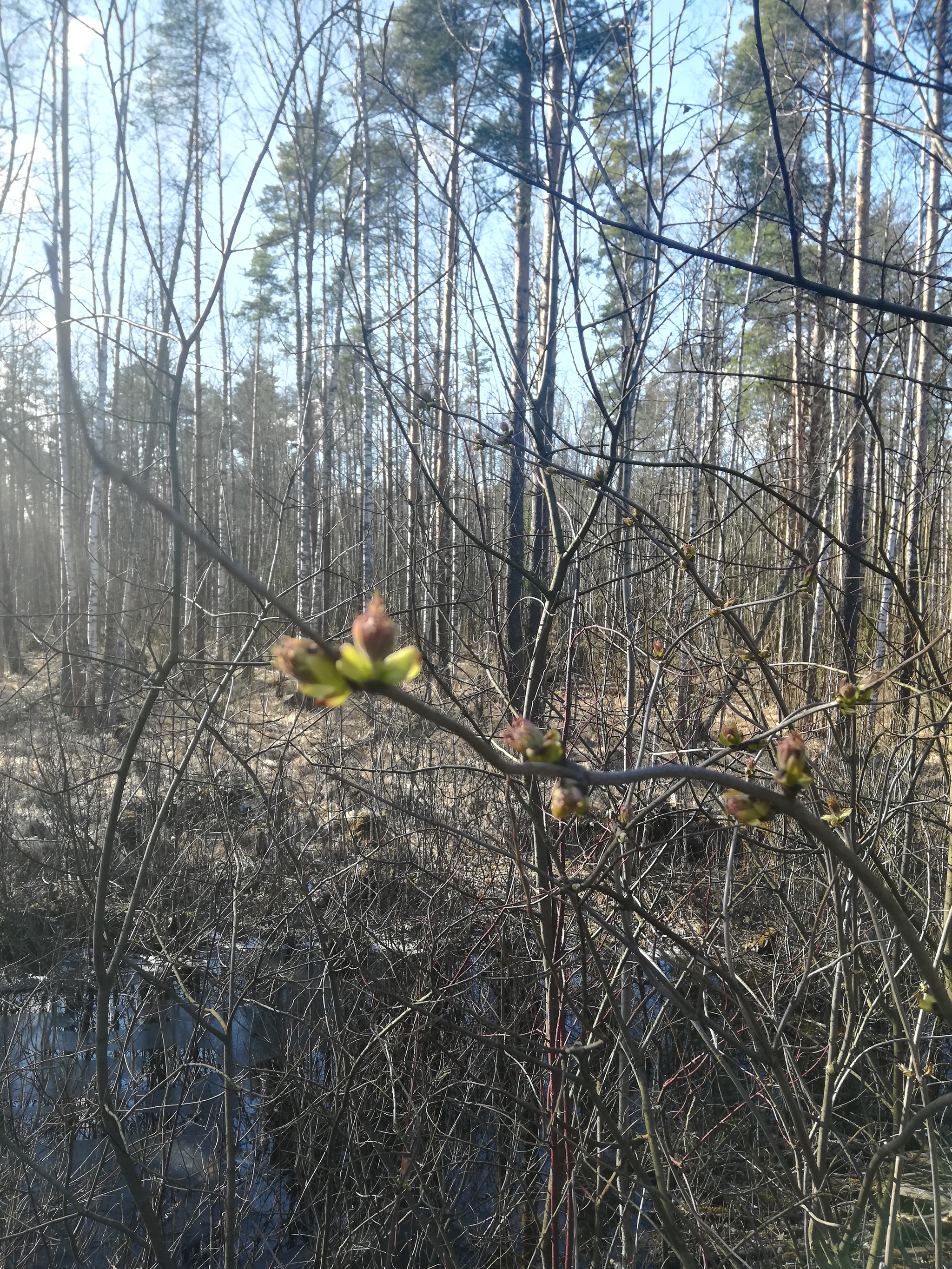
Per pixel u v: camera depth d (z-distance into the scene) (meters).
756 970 3.27
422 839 4.14
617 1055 2.68
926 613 2.74
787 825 3.05
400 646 3.77
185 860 4.30
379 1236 3.09
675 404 4.68
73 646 5.95
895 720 3.03
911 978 2.90
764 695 3.01
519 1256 3.28
